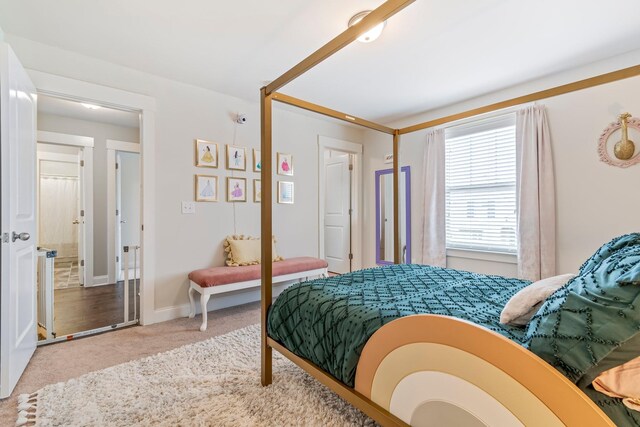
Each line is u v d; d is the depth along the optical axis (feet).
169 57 8.32
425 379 3.21
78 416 4.81
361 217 15.33
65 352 7.19
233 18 6.63
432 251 11.80
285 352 5.30
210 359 6.77
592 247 8.38
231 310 10.54
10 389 5.42
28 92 6.73
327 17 6.59
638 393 2.40
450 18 6.51
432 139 12.08
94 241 14.43
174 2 6.13
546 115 9.14
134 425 4.60
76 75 8.07
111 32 7.16
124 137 15.19
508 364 2.61
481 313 4.17
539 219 9.13
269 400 5.22
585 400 2.30
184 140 9.97
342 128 14.57
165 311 9.52
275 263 11.03
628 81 7.82
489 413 2.72
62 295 12.57
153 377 5.99
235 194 11.05
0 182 5.35
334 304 4.72
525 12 6.30
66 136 13.50
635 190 7.72
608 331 2.35
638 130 7.64
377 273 6.90
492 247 10.56
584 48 7.66
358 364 4.00
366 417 4.76
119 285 14.42
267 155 5.81
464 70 8.88
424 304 4.52
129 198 17.81
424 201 12.16
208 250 10.45
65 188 20.30
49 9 6.31
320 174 13.71
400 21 6.58
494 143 10.52
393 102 11.42
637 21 6.57
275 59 8.41
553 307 2.84
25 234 5.93
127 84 8.87
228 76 9.47
